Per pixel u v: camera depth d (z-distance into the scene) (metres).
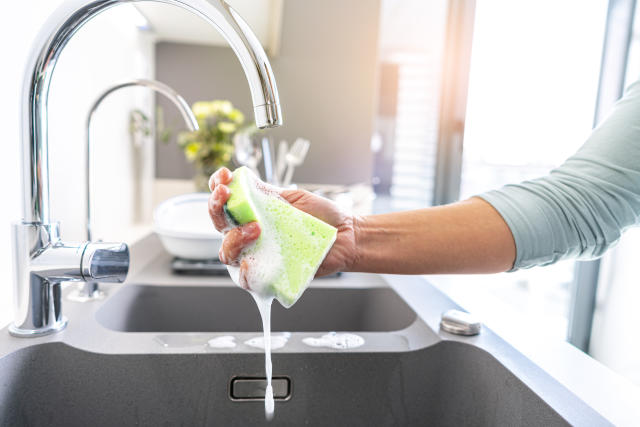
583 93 2.02
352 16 1.46
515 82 2.80
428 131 4.30
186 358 0.46
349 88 1.54
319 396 0.48
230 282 0.72
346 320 0.73
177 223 0.84
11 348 0.43
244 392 0.47
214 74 1.46
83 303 0.58
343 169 1.59
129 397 0.46
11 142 0.57
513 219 0.45
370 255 0.44
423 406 0.49
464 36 2.06
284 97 1.53
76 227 0.79
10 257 0.57
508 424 0.42
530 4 2.62
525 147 2.77
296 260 0.36
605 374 0.43
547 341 0.50
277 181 1.29
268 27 1.26
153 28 1.23
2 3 0.53
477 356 0.48
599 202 0.44
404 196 4.31
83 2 0.39
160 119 1.43
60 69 0.71
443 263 0.45
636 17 1.70
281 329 0.71
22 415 0.44
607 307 1.79
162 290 0.70
